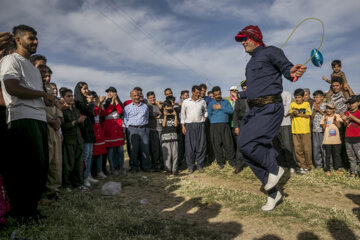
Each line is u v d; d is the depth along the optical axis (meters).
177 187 4.75
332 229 2.67
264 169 3.21
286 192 4.30
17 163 2.51
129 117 6.41
